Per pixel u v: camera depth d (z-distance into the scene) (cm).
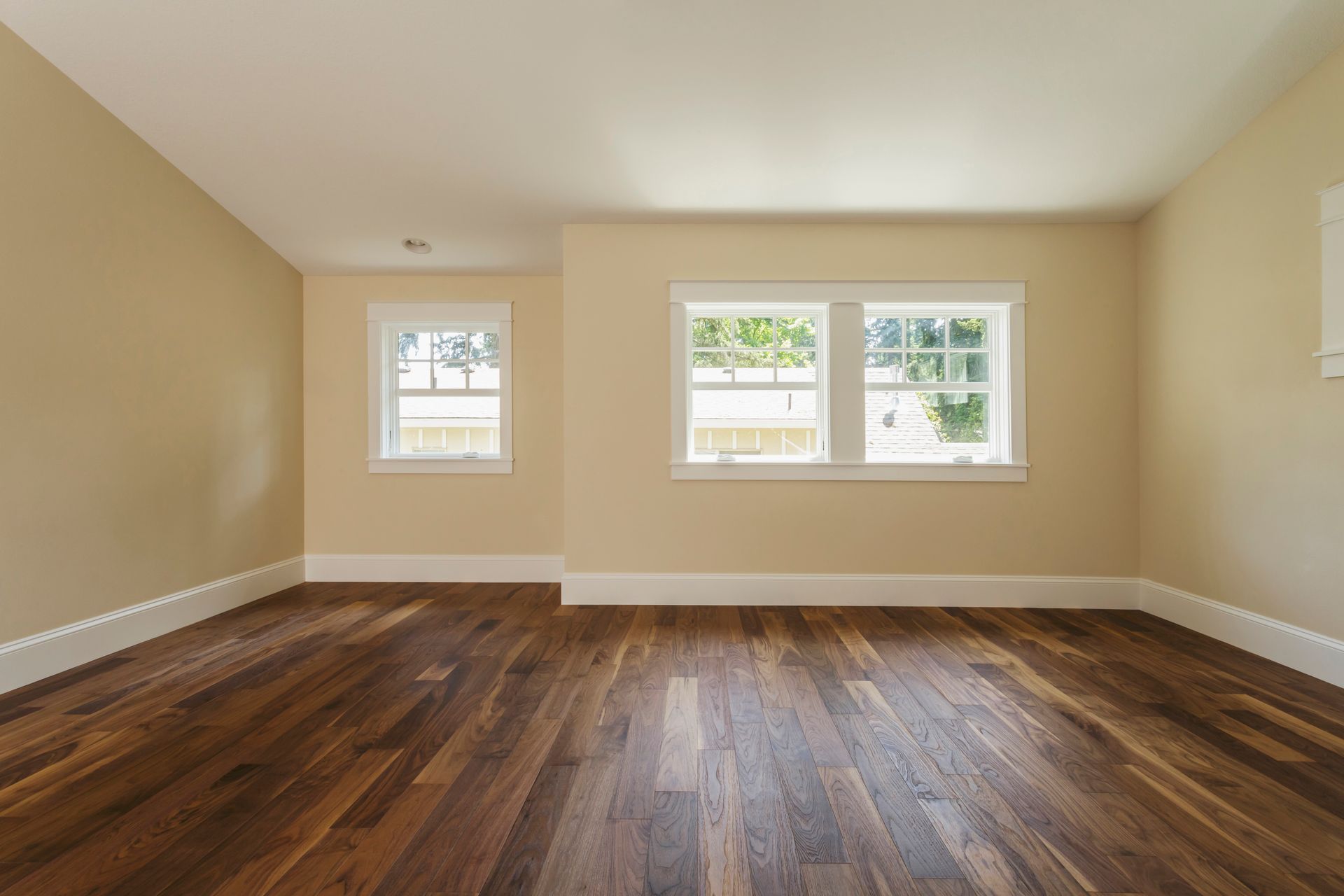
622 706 248
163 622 347
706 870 150
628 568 409
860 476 405
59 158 292
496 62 285
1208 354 339
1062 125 317
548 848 159
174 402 359
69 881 145
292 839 162
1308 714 240
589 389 409
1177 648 321
